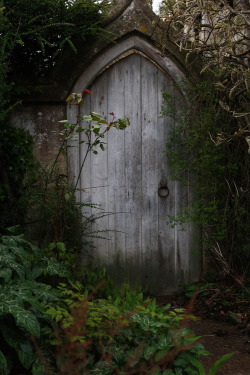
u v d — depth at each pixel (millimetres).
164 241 5004
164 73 4949
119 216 4953
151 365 2424
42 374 2434
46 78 4711
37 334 2432
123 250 4953
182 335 2514
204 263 4977
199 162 4793
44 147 4746
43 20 4406
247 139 3871
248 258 4781
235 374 2881
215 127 4699
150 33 4801
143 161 4969
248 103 4609
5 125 4613
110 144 4930
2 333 2551
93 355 2549
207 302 4219
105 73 4902
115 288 4840
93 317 2662
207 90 4656
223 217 4723
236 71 4020
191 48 4676
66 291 2855
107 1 4707
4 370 2381
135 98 4949
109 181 4938
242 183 4785
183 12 4527
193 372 2400
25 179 4641
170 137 4961
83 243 4621
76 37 4680
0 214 4527
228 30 4066
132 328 2729
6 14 4168
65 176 4648
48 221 4605
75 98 3996
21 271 3002
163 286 5000
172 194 4988
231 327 3852
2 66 4090
